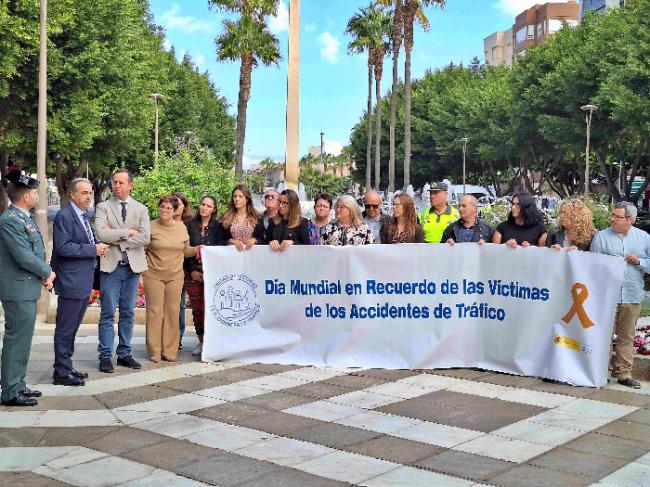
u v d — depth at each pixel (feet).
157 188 57.77
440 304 26.84
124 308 27.32
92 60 97.04
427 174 239.91
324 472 16.84
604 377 24.44
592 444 18.79
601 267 24.47
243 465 17.31
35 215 52.19
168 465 17.34
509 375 25.93
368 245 27.25
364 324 27.30
